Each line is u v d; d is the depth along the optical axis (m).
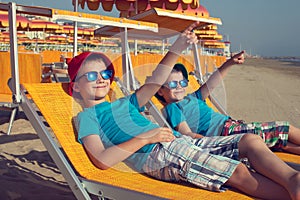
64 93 2.80
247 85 16.38
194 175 2.28
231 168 2.22
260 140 2.39
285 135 3.08
